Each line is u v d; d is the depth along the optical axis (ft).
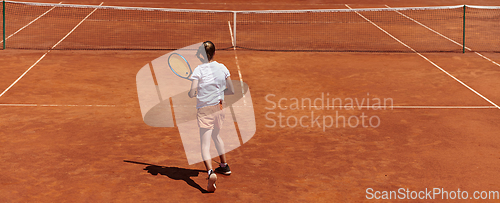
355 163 21.39
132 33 59.26
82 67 41.37
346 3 90.43
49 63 42.57
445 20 72.18
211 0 91.04
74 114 28.45
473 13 78.64
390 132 25.73
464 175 20.12
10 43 51.49
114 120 27.40
